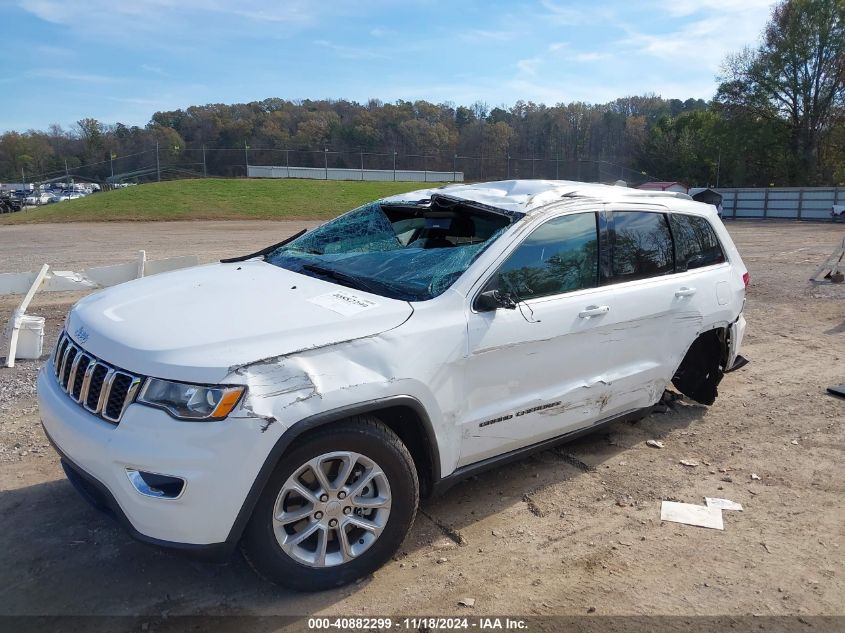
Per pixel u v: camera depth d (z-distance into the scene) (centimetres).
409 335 299
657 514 371
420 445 318
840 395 579
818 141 5147
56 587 291
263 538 267
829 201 4091
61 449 283
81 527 340
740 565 323
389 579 302
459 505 375
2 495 370
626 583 305
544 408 363
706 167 6178
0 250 1870
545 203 379
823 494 399
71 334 307
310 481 279
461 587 298
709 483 411
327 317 290
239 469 250
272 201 4078
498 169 7688
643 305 412
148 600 284
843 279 1236
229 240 2250
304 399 262
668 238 450
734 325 505
